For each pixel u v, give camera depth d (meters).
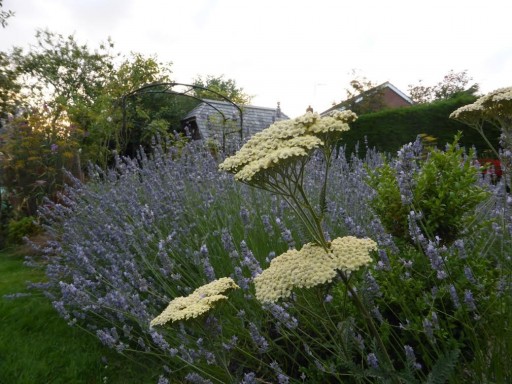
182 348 2.45
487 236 2.81
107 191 5.72
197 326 1.90
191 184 4.87
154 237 3.84
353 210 3.62
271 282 1.62
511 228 2.41
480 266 2.29
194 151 5.72
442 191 2.46
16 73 12.62
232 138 6.26
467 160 2.57
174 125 18.86
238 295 2.97
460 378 1.98
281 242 3.24
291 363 2.61
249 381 2.05
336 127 1.55
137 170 5.75
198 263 3.00
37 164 9.64
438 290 2.18
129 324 3.45
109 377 3.01
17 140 9.55
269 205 3.97
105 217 4.51
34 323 3.90
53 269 4.27
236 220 3.90
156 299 3.44
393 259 2.37
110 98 13.85
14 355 3.27
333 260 1.53
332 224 3.33
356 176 4.12
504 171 2.53
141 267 3.67
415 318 2.12
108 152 10.55
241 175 1.51
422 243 2.21
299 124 1.61
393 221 2.67
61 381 2.94
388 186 2.66
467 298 1.91
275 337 2.75
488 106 2.58
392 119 10.77
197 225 3.98
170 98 18.97
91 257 4.15
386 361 1.60
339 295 2.41
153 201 4.48
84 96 24.08
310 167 4.42
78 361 3.19
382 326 2.12
